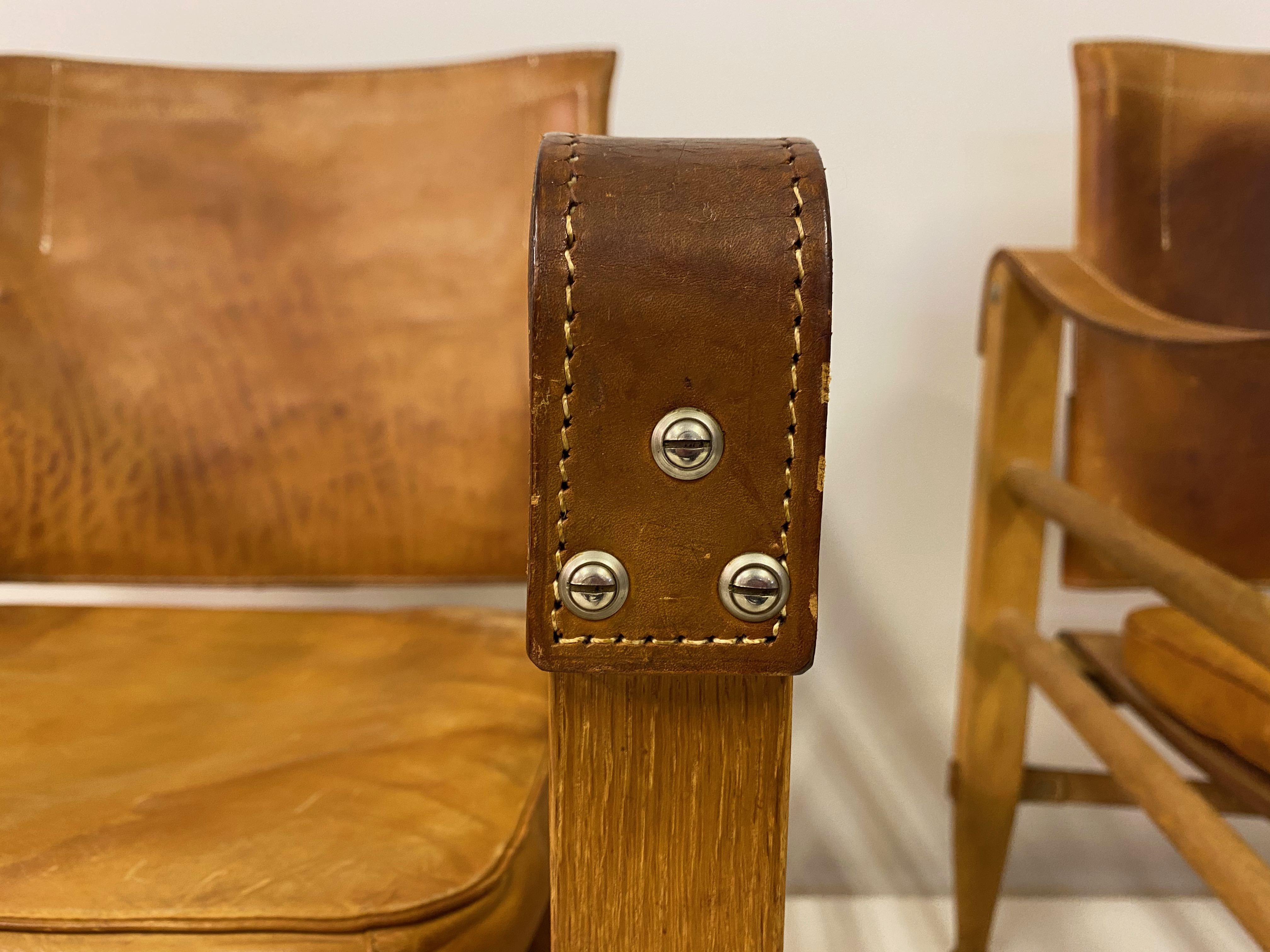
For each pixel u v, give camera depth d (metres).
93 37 0.86
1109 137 0.69
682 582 0.26
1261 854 1.00
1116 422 0.71
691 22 0.88
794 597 0.26
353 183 0.60
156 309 0.60
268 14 0.86
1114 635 0.74
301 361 0.60
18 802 0.35
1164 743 0.99
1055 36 0.89
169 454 0.60
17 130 0.59
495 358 0.60
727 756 0.29
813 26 0.88
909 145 0.90
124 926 0.30
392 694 0.48
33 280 0.59
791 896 1.00
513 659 0.53
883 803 1.01
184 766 0.39
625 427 0.25
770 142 0.27
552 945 0.30
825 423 0.25
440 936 0.31
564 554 0.26
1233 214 0.70
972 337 0.93
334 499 0.61
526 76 0.61
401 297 0.60
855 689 0.99
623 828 0.29
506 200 0.60
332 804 0.36
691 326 0.25
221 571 0.61
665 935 0.30
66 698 0.46
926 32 0.89
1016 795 0.79
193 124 0.60
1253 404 0.71
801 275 0.24
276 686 0.49
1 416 0.59
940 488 0.95
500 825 0.36
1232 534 0.72
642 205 0.25
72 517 0.60
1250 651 0.38
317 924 0.30
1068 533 0.72
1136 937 0.90
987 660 0.78
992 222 0.91
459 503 0.61
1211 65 0.71
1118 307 0.56
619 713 0.29
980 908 0.82
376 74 0.62
